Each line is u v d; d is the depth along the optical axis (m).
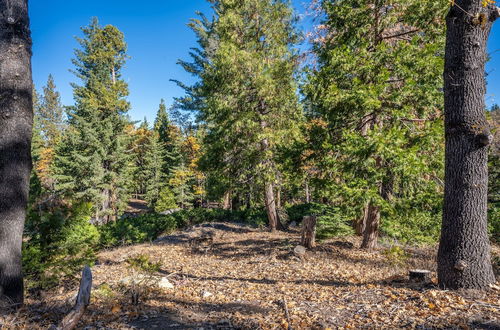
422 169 6.68
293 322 4.11
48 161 38.84
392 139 6.95
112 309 4.84
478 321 3.51
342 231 11.15
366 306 4.40
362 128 9.51
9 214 4.48
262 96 13.53
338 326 3.86
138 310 4.84
